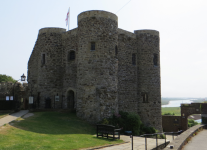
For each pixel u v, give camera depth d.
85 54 19.44
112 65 19.69
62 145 9.62
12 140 9.52
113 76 19.69
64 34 24.34
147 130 22.19
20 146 8.65
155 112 24.80
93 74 18.97
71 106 23.14
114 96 19.52
